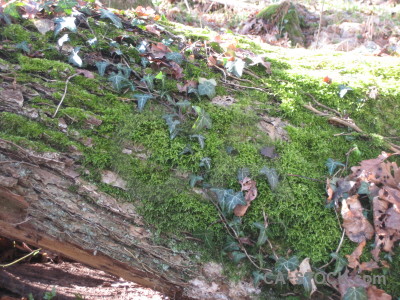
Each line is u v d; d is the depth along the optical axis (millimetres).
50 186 1875
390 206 1858
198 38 2678
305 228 1895
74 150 1886
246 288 1883
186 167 1945
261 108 2238
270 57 2684
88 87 2086
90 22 2438
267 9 5254
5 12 2197
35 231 2016
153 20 2775
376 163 1983
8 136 1818
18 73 2000
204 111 2062
